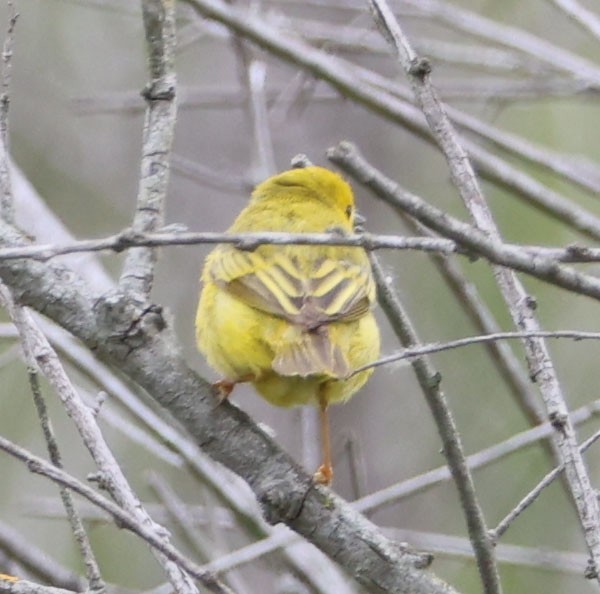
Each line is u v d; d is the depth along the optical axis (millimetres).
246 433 7453
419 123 12609
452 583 13672
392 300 7539
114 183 16844
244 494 12000
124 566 14094
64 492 7266
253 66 13758
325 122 16344
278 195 11117
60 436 14977
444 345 6934
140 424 12547
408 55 8039
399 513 14680
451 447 7328
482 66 13500
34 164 16719
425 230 10016
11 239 7648
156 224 8094
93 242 6254
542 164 12164
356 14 16781
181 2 14469
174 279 15852
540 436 10367
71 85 17172
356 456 12203
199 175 14203
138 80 17281
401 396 15148
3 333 11781
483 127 12367
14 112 16906
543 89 13375
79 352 11562
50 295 7379
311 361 8492
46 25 17328
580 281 6098
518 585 13945
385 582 7266
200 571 6281
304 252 9508
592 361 15312
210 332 9164
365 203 16078
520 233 15703
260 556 10641
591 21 12297
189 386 7469
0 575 7199
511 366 10953
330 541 7324
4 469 14648
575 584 13945
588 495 7125
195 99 14570
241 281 9148
